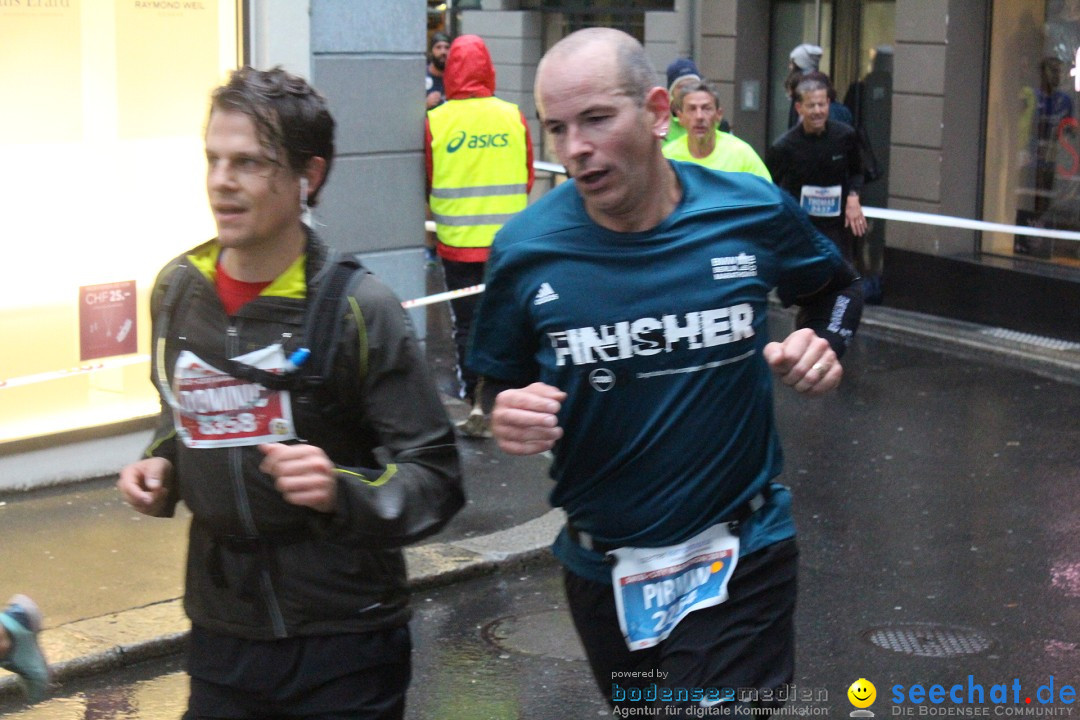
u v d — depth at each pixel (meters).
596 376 3.06
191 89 6.94
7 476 6.59
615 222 3.05
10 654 2.75
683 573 3.14
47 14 6.42
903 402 9.07
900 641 5.20
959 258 12.09
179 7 6.84
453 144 8.10
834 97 11.62
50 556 5.81
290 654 2.82
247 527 2.77
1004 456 7.80
